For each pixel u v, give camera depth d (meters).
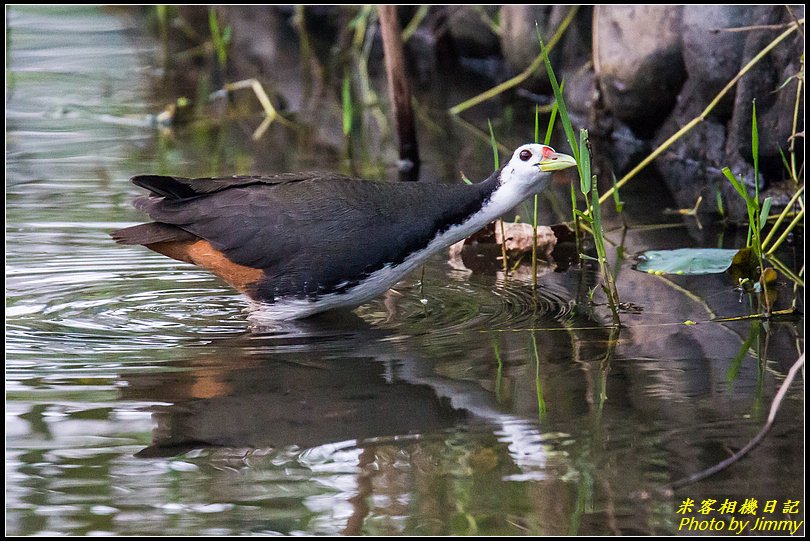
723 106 16.11
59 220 13.91
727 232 13.72
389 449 7.82
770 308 10.67
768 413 8.30
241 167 16.67
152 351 9.80
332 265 10.48
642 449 7.76
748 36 15.39
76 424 8.23
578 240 13.00
